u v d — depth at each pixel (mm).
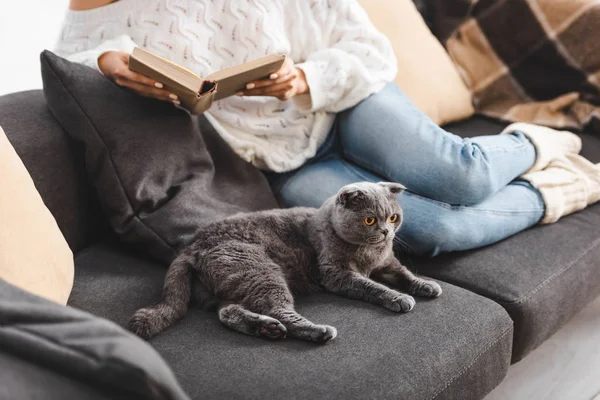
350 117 1794
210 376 1062
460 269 1516
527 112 2219
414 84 2100
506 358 1331
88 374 623
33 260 1093
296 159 1779
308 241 1439
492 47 2340
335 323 1228
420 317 1247
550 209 1679
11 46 1967
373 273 1488
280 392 1019
